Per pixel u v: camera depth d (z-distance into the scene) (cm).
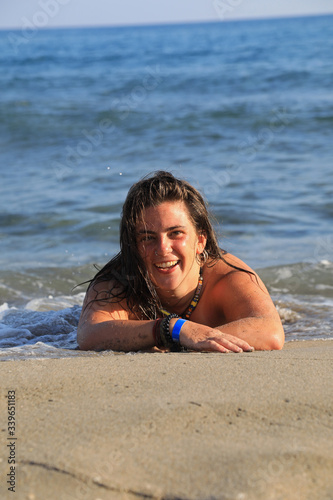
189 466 189
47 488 179
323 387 268
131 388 270
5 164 1571
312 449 198
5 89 3394
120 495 175
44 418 233
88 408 243
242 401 248
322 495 172
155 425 222
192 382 278
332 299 643
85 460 194
